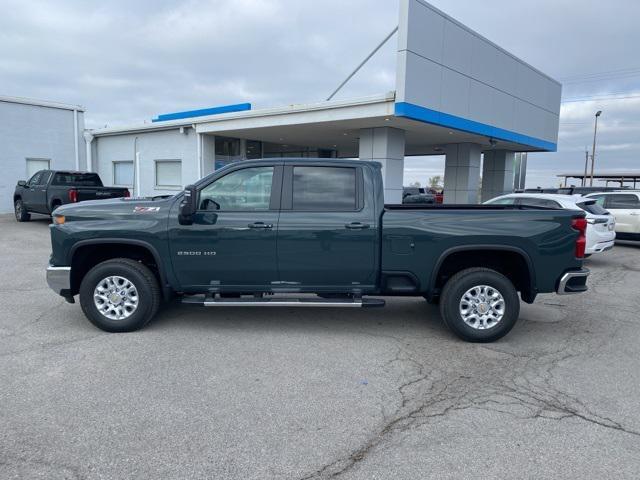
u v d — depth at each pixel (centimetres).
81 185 1700
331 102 1531
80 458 313
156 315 646
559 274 550
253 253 555
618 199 1477
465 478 299
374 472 304
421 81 1439
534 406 398
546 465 314
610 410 393
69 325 596
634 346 554
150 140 2228
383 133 1694
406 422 368
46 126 2283
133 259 598
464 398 412
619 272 1061
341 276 561
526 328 620
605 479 300
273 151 2544
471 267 578
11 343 528
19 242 1303
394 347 538
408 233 548
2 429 347
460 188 2245
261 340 553
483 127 1789
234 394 410
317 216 555
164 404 389
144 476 296
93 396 401
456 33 1568
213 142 2075
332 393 416
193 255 558
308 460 316
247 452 324
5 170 2161
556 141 2442
